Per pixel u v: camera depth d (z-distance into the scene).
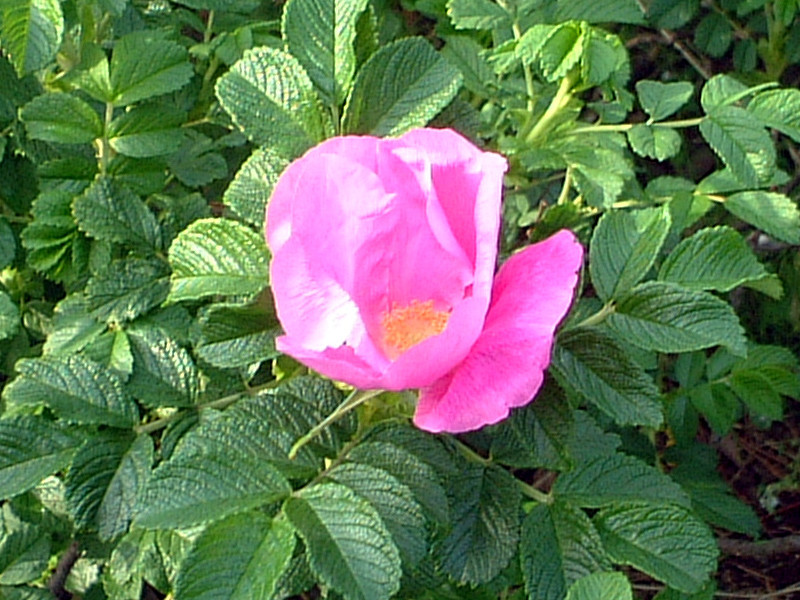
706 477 0.69
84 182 0.52
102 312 0.48
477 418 0.38
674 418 0.68
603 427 0.62
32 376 0.44
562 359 0.43
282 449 0.41
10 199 0.55
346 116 0.45
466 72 0.58
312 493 0.40
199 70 0.61
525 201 0.59
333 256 0.39
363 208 0.39
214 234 0.43
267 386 0.46
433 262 0.40
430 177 0.39
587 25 0.49
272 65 0.44
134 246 0.49
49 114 0.51
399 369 0.38
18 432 0.44
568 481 0.45
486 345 0.39
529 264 0.39
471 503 0.44
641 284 0.44
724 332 0.43
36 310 0.57
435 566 0.43
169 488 0.39
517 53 0.49
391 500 0.41
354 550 0.38
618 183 0.50
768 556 0.83
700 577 0.44
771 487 0.85
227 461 0.40
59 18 0.48
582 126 0.54
